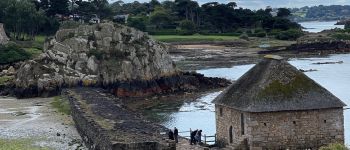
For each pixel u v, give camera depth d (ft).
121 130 171.63
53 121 246.27
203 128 247.70
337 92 362.53
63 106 292.40
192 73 419.74
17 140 199.41
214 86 412.57
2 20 631.15
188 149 169.37
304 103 157.79
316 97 159.94
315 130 159.12
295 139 157.99
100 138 166.09
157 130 181.57
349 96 341.82
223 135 174.70
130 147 148.97
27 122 245.24
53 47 392.06
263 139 156.25
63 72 373.20
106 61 387.34
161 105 331.98
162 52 406.62
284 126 157.28
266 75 162.61
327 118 159.74
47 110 286.25
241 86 169.37
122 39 401.29
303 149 158.51
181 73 414.41
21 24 629.51
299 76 163.43
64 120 248.52
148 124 194.59
